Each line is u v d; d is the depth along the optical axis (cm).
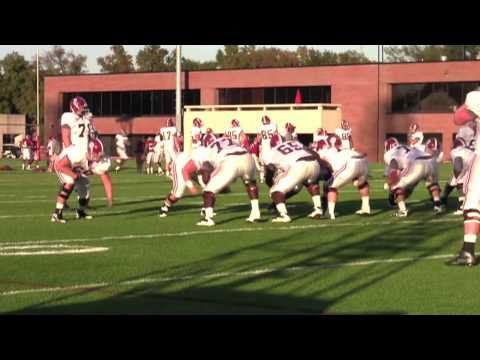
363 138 5784
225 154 1581
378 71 5716
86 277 1002
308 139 5003
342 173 1697
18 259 1141
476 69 5462
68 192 1639
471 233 1117
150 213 1812
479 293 922
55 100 6644
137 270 1057
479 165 1117
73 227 1539
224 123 5075
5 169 4059
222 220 1673
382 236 1424
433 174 1809
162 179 3181
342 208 1948
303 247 1281
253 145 2756
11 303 850
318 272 1052
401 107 5703
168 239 1370
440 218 1738
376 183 2939
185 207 1955
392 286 961
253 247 1278
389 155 1806
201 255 1190
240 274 1032
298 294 911
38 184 2850
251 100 6081
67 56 11144
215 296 896
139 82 6338
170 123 3350
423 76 5600
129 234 1436
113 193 2398
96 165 1742
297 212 1839
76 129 1647
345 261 1145
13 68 10175
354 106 5791
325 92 5894
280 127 4947
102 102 6519
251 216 1655
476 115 1124
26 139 4331
